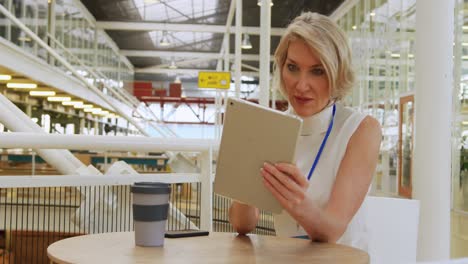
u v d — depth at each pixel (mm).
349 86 1433
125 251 1160
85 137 1889
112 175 1983
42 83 11133
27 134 1757
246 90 31500
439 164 2275
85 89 14469
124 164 2363
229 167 1237
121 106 20734
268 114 1191
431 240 2273
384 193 10625
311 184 1502
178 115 36500
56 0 13891
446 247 2289
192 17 18156
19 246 1900
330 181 1494
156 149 2037
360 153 1429
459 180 7512
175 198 2127
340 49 1385
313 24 1391
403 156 9414
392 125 10398
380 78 11312
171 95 29969
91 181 1937
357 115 1520
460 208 7418
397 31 10195
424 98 2295
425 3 2281
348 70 1414
